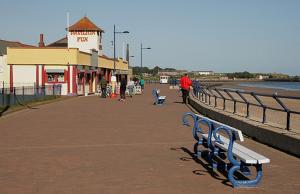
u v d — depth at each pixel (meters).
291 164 9.25
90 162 9.54
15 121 18.52
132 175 8.27
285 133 10.94
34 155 10.40
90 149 11.24
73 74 47.03
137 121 18.30
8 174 8.38
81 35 61.34
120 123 17.52
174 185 7.50
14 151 10.97
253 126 12.98
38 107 27.19
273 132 11.46
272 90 77.44
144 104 30.31
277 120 17.34
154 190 7.18
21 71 47.62
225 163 8.76
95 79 57.62
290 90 77.06
